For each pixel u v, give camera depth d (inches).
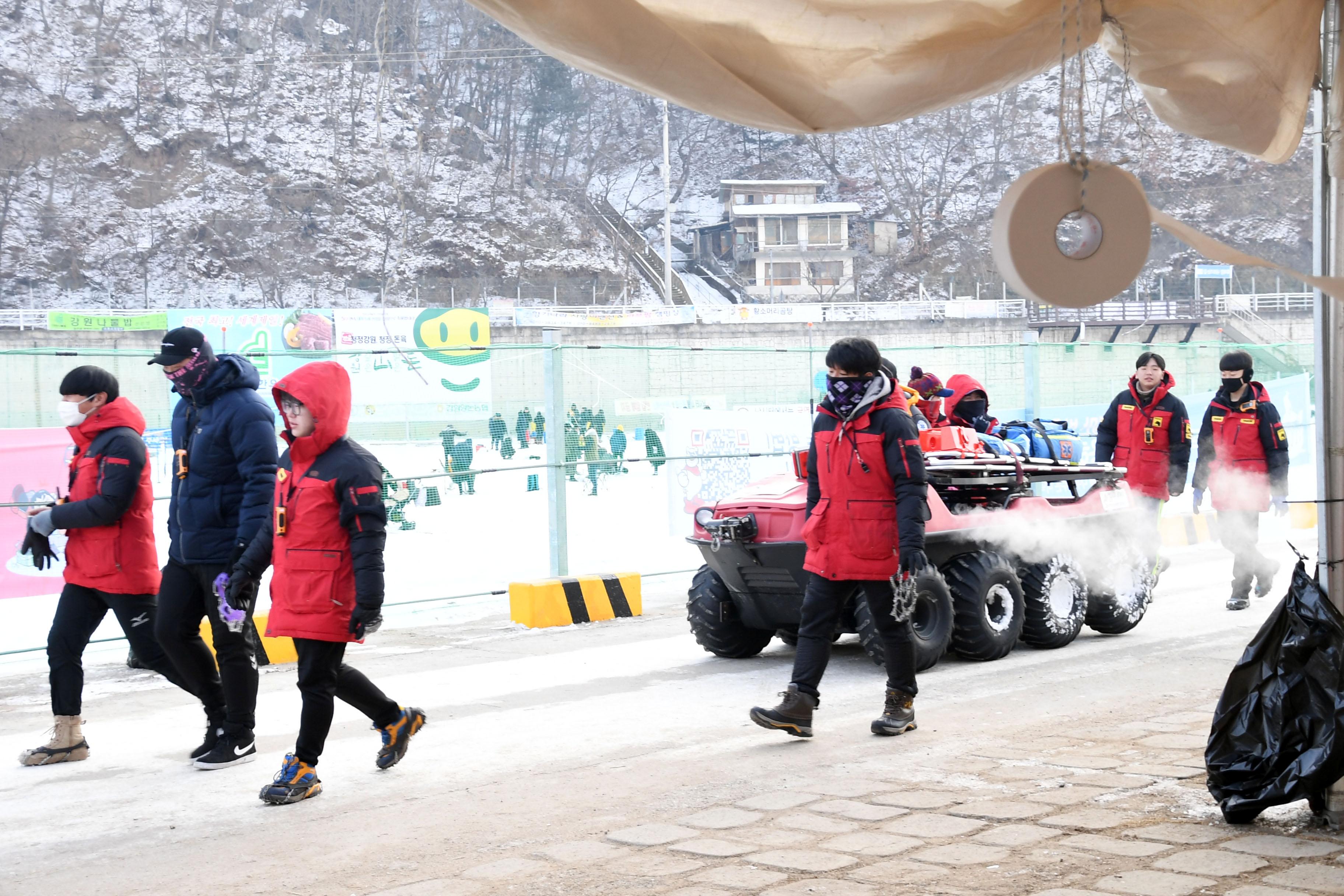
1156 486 393.7
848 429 239.9
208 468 230.7
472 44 3789.4
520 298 3117.6
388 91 3555.6
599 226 3553.2
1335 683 167.2
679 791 206.7
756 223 3496.6
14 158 3075.8
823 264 3508.9
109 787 225.0
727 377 609.3
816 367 602.9
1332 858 157.5
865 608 299.6
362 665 340.5
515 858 172.9
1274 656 173.0
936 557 319.0
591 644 367.2
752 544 304.7
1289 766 169.2
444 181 3432.6
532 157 3676.2
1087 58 161.8
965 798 193.5
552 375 438.6
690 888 156.3
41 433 379.2
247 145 3294.8
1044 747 227.6
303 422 206.7
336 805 207.2
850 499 239.6
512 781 218.8
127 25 3435.0
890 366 246.7
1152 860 159.2
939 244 3681.1
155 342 1913.1
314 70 3550.7
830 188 3890.3
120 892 167.6
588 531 550.6
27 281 2878.9
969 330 2359.7
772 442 560.7
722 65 146.2
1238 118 163.8
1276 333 2351.1
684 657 344.2
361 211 3260.3
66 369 682.2
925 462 259.8
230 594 216.1
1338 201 167.9
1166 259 3026.6
